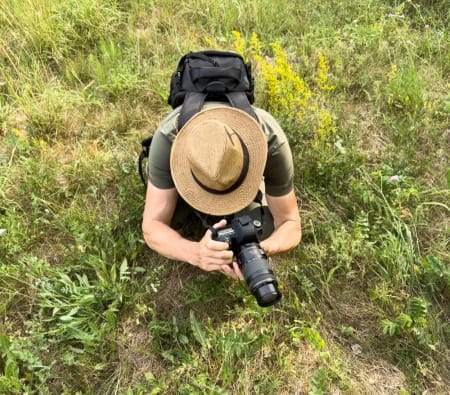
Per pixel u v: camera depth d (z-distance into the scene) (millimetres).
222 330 2330
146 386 2215
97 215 2803
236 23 4000
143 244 2604
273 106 3115
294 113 3105
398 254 2520
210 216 2266
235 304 2420
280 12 4059
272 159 2086
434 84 3473
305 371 2273
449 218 2787
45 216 2777
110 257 2590
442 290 2510
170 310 2477
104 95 3496
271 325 2350
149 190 2227
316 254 2594
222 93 2139
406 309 2438
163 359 2307
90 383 2236
